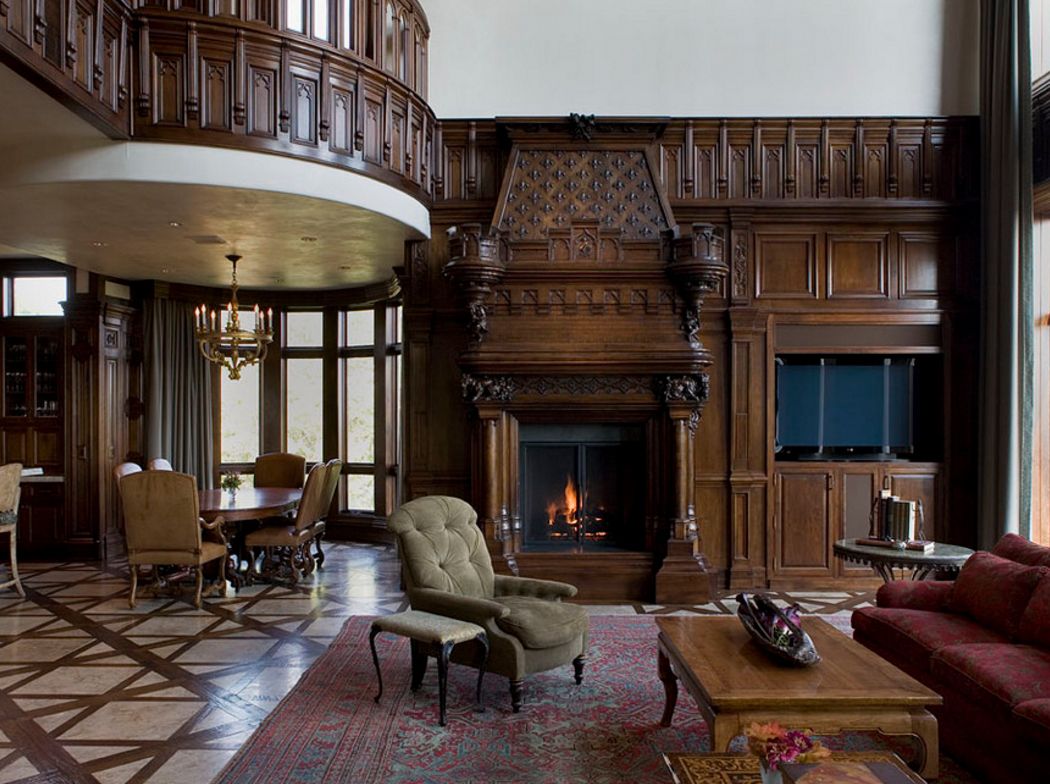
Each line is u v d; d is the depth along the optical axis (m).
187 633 4.89
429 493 6.16
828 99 6.33
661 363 5.59
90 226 5.64
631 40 6.40
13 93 3.77
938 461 6.14
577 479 6.09
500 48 6.40
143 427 7.92
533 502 6.12
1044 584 3.21
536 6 6.41
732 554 6.09
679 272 5.53
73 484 7.47
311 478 6.22
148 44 4.48
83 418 7.47
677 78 6.38
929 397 6.32
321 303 8.75
